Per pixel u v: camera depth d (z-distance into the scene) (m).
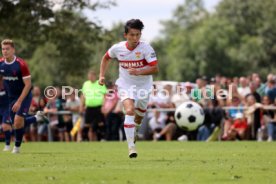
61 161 32.75
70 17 86.31
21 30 82.56
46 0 82.94
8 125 43.72
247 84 68.62
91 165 30.42
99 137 63.97
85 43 92.06
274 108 61.44
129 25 34.00
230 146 47.50
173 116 63.34
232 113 62.88
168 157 35.41
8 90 39.59
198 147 46.31
